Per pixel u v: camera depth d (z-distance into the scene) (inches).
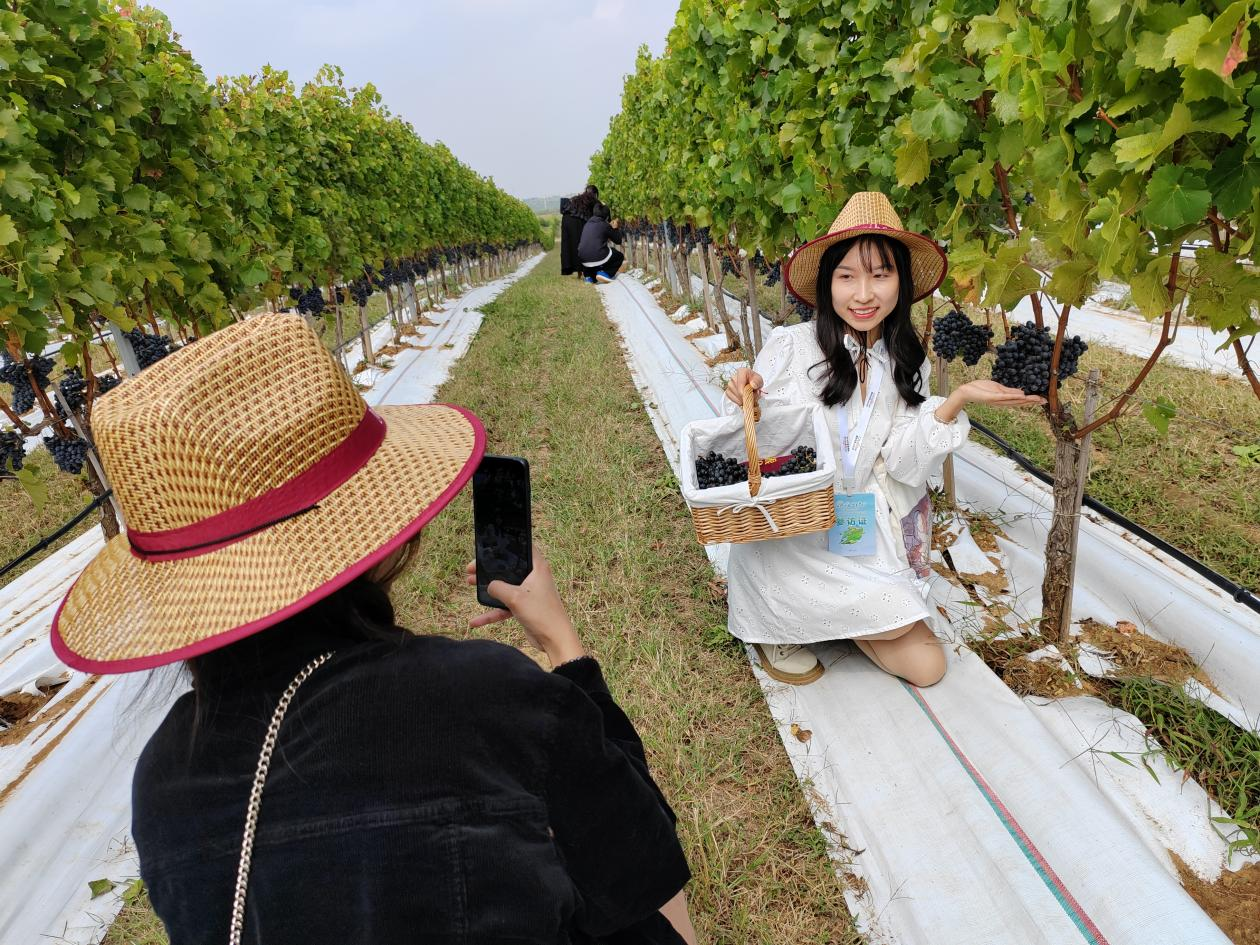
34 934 98.3
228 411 32.8
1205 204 66.0
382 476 36.2
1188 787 95.2
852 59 150.1
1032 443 195.0
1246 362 80.6
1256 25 60.7
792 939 87.5
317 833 30.8
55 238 135.0
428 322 578.9
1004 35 92.4
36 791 116.3
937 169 135.3
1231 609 126.0
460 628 154.1
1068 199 84.0
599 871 36.9
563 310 559.8
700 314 464.1
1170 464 177.8
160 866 32.2
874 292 110.1
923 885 90.5
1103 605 135.2
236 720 32.5
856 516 115.3
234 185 232.5
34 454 295.3
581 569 167.9
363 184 428.5
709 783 108.7
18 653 160.9
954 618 134.1
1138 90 71.5
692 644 140.7
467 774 31.9
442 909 31.0
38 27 136.4
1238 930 79.5
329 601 34.2
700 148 308.7
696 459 124.2
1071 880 85.7
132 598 34.4
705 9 239.0
